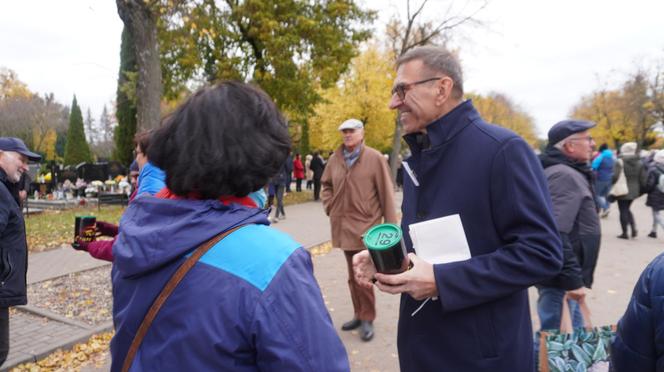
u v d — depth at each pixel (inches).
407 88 60.7
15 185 114.7
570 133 102.4
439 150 59.2
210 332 31.0
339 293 192.2
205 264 32.7
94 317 157.5
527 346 59.6
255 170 36.0
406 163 66.7
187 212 34.3
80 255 255.8
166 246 32.3
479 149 56.4
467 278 51.6
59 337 140.0
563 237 95.0
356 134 139.3
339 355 34.4
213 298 31.5
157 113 234.7
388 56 813.2
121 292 36.7
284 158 39.1
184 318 31.6
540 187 54.8
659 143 1413.6
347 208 141.9
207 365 30.9
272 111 39.0
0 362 103.2
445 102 60.2
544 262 51.5
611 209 479.8
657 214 306.8
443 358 58.0
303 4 524.1
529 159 55.2
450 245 56.4
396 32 650.2
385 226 53.5
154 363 31.9
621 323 42.8
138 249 32.8
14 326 149.2
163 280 32.8
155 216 35.3
